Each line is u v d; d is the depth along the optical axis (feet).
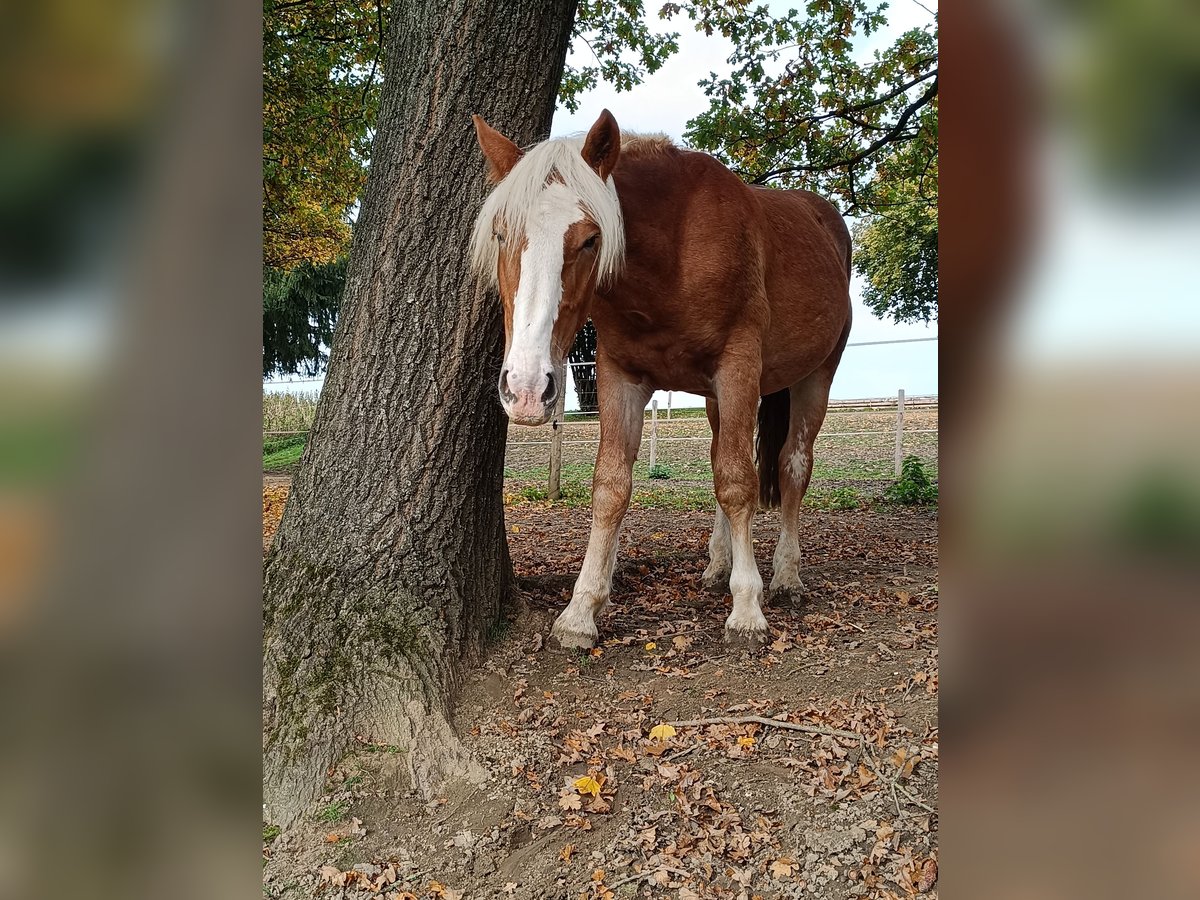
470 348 9.91
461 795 7.75
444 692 8.96
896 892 6.39
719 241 10.28
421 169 9.62
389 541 9.53
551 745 8.37
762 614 10.77
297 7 23.45
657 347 10.68
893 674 9.59
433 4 9.57
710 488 29.78
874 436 42.47
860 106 22.08
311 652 8.86
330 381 9.96
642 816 7.43
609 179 9.11
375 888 6.72
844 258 15.78
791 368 12.96
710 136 23.88
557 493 28.35
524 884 6.75
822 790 7.57
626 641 10.88
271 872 6.91
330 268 61.77
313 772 7.88
